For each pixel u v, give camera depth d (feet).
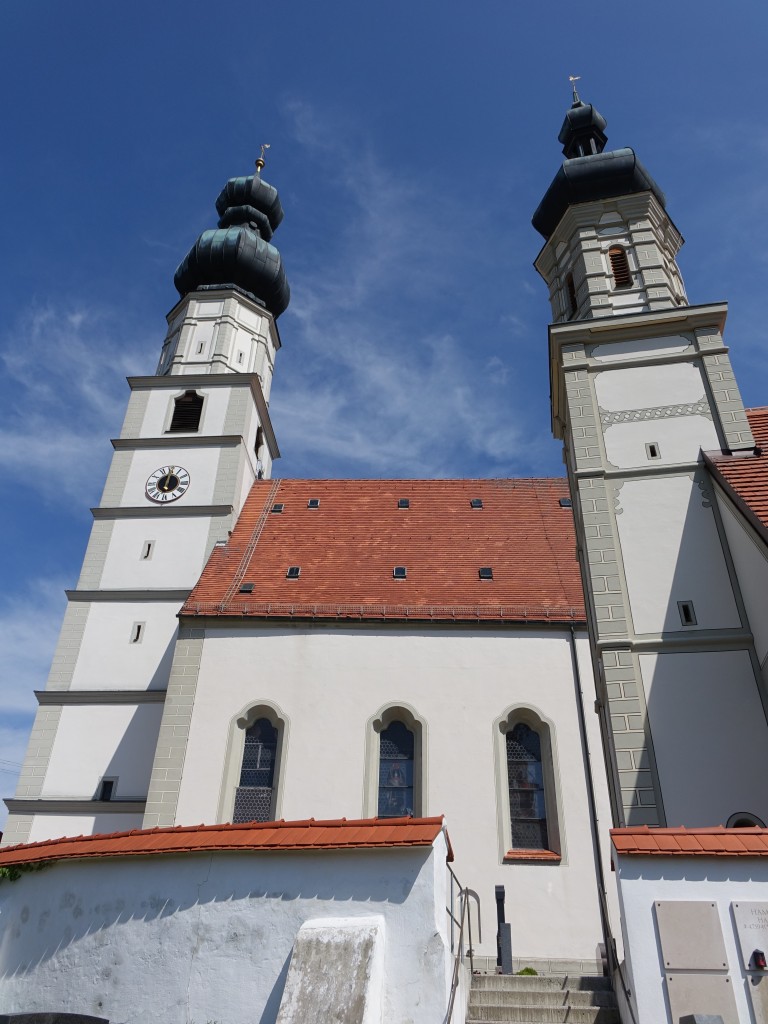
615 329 73.15
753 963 28.63
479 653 79.25
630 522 63.31
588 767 73.10
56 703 92.07
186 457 111.34
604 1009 37.93
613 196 83.25
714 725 54.19
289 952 29.32
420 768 73.72
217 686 78.54
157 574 100.83
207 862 32.09
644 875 30.60
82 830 84.23
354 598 85.56
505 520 102.63
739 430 65.57
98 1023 30.35
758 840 31.12
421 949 28.63
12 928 36.14
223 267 133.59
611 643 58.13
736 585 58.85
